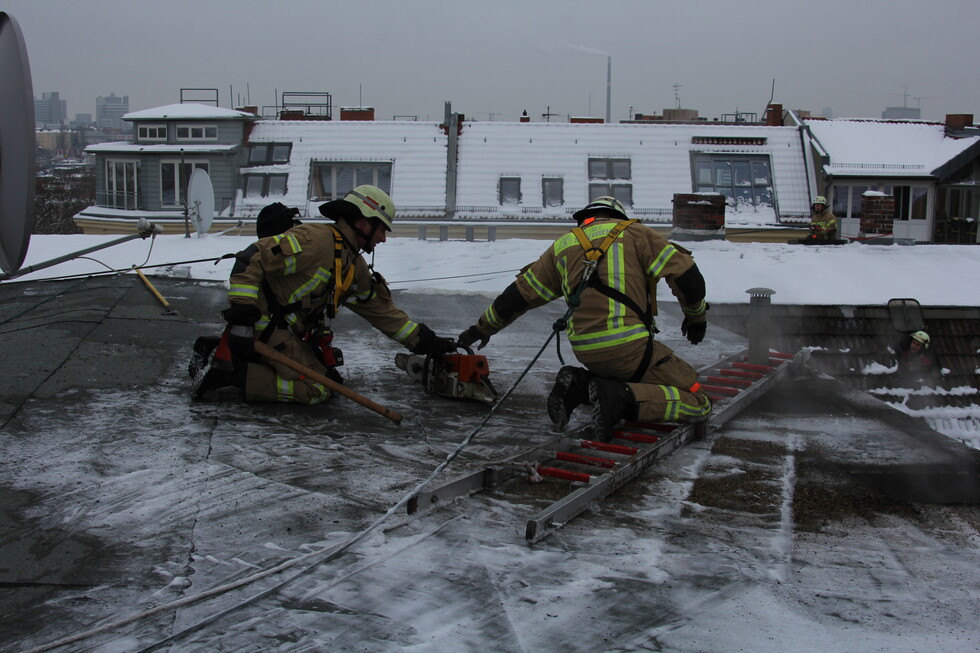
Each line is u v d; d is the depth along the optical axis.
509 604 2.83
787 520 3.65
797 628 2.73
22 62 4.16
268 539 3.27
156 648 2.52
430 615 2.75
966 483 4.33
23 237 4.30
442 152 29.64
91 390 5.23
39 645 2.52
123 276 9.54
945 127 31.98
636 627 2.71
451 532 3.38
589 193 29.23
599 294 4.54
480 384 5.38
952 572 3.20
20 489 3.67
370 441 4.54
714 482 4.10
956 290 10.42
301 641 2.58
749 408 5.52
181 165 29.64
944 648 2.63
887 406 5.41
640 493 3.93
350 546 3.20
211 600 2.80
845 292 10.20
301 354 5.10
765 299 6.25
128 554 3.12
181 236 13.33
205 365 5.02
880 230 14.91
